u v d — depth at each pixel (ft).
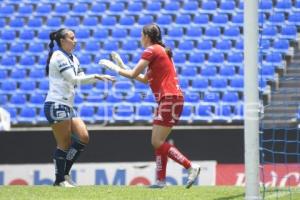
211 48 208.74
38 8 222.28
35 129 156.66
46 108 96.17
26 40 210.59
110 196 86.48
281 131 146.82
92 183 149.07
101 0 225.76
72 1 225.35
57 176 99.76
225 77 197.47
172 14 222.28
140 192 89.86
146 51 91.25
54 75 95.81
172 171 145.28
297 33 214.90
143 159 150.41
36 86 193.67
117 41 210.59
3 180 149.07
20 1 224.33
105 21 217.97
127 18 219.20
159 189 92.89
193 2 225.97
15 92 191.11
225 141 152.66
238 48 209.46
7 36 211.20
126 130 150.30
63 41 96.32
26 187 97.81
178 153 92.48
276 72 199.11
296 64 202.90
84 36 211.82
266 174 145.28
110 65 92.63
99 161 149.59
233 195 88.53
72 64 96.58
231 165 152.15
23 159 149.59
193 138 152.05
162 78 91.71
